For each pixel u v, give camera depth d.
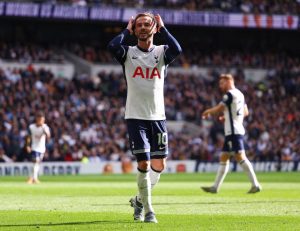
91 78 79.94
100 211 19.30
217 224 15.53
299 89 87.69
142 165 15.88
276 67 92.62
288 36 98.31
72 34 89.44
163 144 16.34
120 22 86.19
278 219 16.73
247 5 89.62
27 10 80.75
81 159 65.12
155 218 16.05
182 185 38.38
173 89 80.94
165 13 86.12
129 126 16.09
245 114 28.14
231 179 47.91
